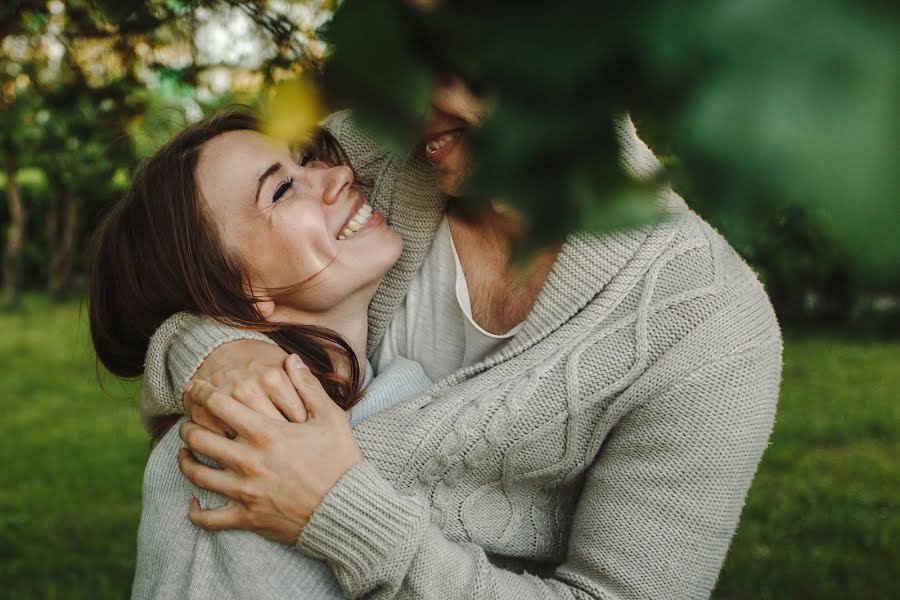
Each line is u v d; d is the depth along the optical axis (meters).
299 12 1.46
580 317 1.43
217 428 1.39
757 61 0.33
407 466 1.46
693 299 1.37
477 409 1.44
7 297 15.07
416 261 1.65
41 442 6.55
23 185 17.34
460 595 1.32
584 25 0.37
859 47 0.31
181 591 1.43
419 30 0.43
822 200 0.32
